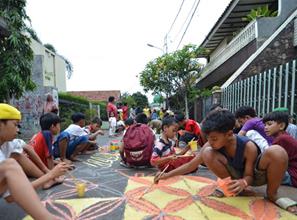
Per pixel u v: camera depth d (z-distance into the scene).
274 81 6.94
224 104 10.75
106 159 6.12
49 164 4.52
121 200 3.33
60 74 26.34
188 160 4.32
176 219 2.77
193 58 16.47
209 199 3.27
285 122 3.68
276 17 10.37
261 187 3.69
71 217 2.88
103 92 45.12
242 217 2.77
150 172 4.79
